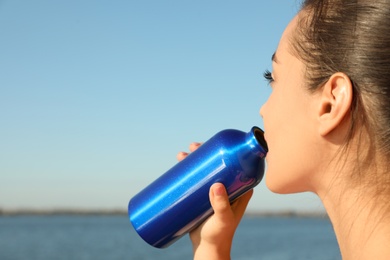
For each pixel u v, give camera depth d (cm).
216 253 167
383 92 113
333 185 123
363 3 118
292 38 133
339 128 121
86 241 6234
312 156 126
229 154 168
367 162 117
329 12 124
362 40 116
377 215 115
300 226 13538
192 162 174
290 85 132
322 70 123
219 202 165
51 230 10412
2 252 4412
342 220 121
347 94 117
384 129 113
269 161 138
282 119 133
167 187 178
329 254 2752
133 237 7356
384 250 113
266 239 6425
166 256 3619
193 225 175
